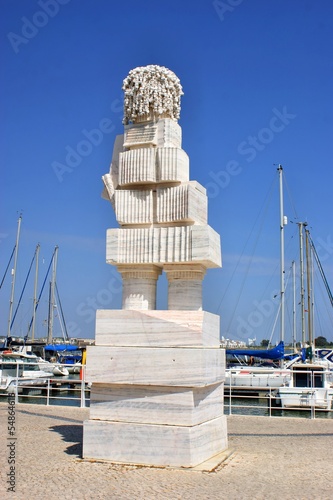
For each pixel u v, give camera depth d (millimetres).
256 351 32875
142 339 9586
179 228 10453
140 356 9438
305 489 7984
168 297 10898
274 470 9141
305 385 24922
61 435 12172
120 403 9555
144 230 10664
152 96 11031
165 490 7746
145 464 9141
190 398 9148
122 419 9500
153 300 10938
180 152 10852
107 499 7324
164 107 11094
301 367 25375
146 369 9367
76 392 31312
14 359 37719
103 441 9484
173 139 11125
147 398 9383
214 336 10266
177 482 8148
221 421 10609
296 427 14203
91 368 9648
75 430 12898
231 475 8672
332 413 22984
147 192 10906
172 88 11297
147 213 10852
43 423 14055
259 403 27031
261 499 7438
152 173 10836
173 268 10773
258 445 11469
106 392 9664
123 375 9469
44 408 17188
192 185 10961
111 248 10758
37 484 7965
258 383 29156
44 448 10586
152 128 11078
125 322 9734
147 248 10570
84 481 8148
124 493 7586
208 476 8531
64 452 10188
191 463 9000
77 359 47969
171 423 9195
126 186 11242
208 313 9828
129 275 10906
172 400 9242
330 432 13422
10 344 46875
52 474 8523
